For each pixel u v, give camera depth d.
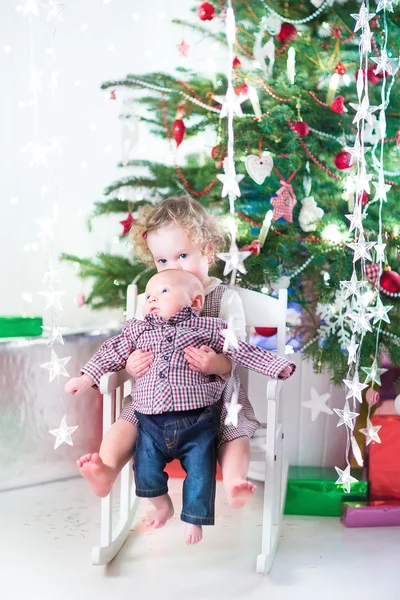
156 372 1.82
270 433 1.80
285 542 2.00
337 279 2.24
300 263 2.28
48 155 2.90
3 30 2.86
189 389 1.80
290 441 2.38
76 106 2.94
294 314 2.36
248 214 2.30
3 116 2.89
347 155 2.14
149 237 2.08
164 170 2.34
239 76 2.22
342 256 2.24
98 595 1.64
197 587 1.69
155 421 1.79
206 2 2.21
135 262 2.42
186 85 2.28
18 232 2.94
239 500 1.65
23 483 2.41
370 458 2.23
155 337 1.87
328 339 2.27
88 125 2.95
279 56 2.27
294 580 1.73
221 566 1.82
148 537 2.02
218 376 1.91
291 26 2.23
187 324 1.88
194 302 1.95
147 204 2.34
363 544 1.98
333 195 2.30
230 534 2.05
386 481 2.22
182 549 1.93
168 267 2.07
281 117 2.16
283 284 2.25
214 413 1.81
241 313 2.02
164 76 2.30
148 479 1.78
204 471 1.74
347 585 1.71
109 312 2.98
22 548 1.91
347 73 2.29
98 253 2.43
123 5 2.90
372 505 2.17
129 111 2.44
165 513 1.82
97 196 2.97
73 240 2.98
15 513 2.18
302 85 2.24
